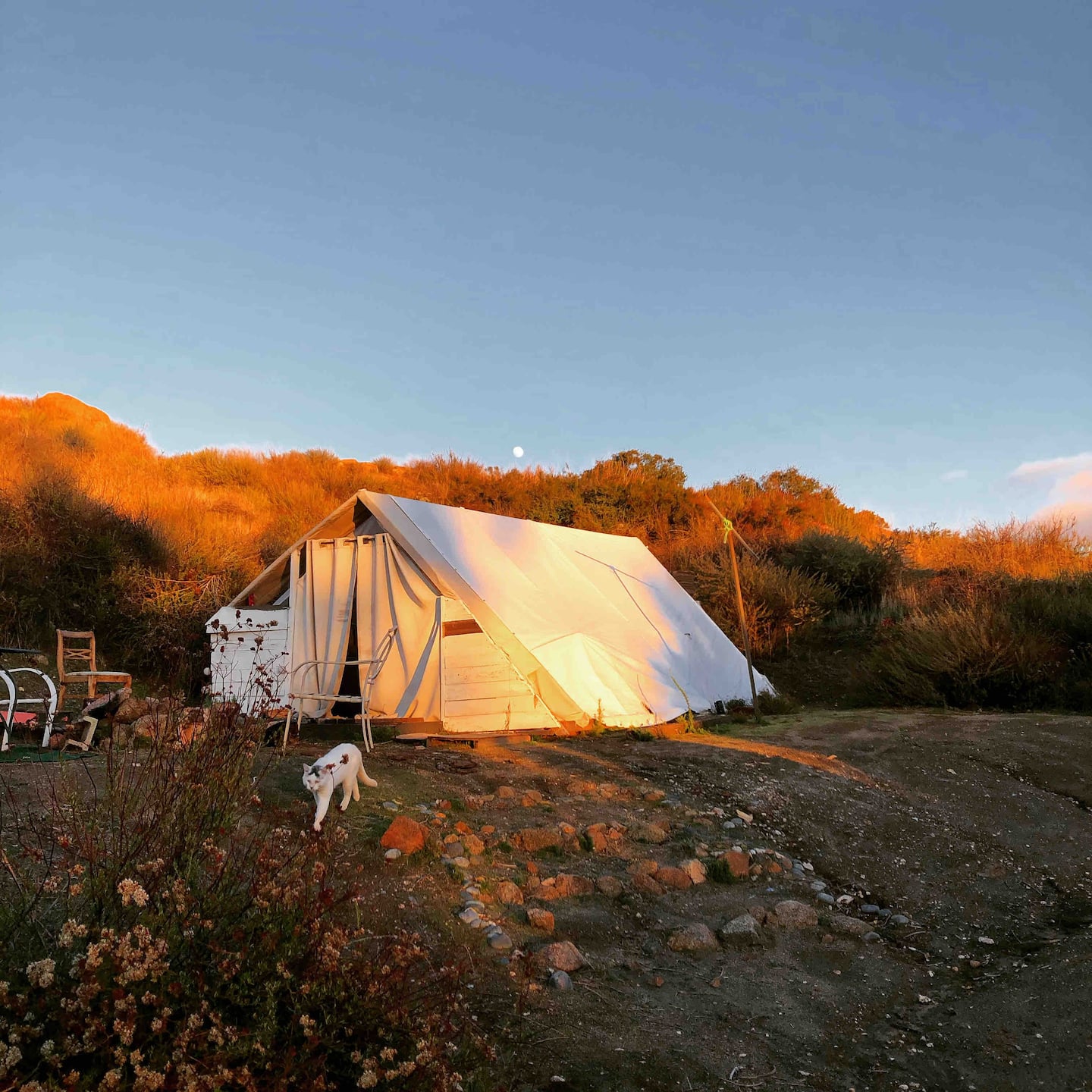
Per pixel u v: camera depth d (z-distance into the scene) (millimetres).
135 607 11703
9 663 10055
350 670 10180
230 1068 2627
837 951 5020
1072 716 10891
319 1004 2943
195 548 13578
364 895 4484
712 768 7867
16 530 11906
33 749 6633
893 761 8648
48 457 16812
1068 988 4531
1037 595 14781
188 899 2992
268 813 4730
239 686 9586
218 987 2799
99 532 12594
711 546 20406
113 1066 2520
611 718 9945
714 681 12312
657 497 24109
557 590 11438
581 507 23312
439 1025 3207
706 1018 4172
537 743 8789
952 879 6250
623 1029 3951
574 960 4434
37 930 2957
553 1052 3658
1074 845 6867
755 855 6094
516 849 5738
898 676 13102
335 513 10289
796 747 9141
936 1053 4070
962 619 13336
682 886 5547
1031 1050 4062
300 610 10211
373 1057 2910
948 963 5102
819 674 14594
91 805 4246
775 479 27234
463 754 7938
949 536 22188
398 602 9875
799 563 18516
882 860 6461
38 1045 2492
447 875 5051
